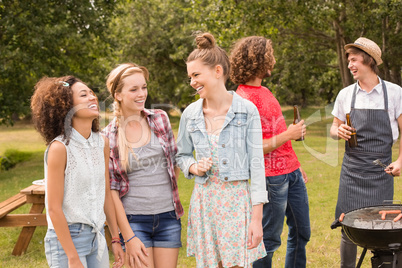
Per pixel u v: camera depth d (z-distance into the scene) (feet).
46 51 40.73
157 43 66.80
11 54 37.81
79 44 48.06
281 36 50.88
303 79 55.98
